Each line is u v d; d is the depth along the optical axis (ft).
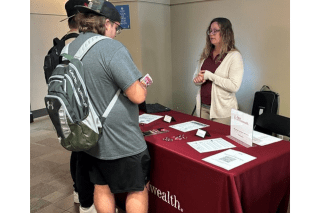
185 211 5.23
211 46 8.63
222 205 4.45
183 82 12.66
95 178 5.31
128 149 4.78
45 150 11.69
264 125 6.86
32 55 16.76
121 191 5.04
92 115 4.45
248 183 4.48
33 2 16.22
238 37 10.38
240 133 5.49
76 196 7.49
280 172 5.02
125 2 10.96
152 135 6.07
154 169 5.74
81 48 4.50
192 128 6.48
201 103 9.07
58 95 4.30
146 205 5.36
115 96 4.62
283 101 9.66
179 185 5.22
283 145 5.30
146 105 8.45
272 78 9.77
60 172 9.57
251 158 4.72
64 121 4.33
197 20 11.40
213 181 4.51
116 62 4.32
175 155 5.12
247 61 10.33
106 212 5.50
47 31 17.33
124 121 4.70
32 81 16.99
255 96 9.75
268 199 4.98
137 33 11.16
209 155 4.92
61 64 4.61
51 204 7.59
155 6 11.61
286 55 9.25
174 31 12.37
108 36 4.96
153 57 11.96
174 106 13.35
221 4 10.55
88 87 4.52
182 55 12.35
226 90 8.22
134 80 4.41
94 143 4.50
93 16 4.66
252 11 9.78
